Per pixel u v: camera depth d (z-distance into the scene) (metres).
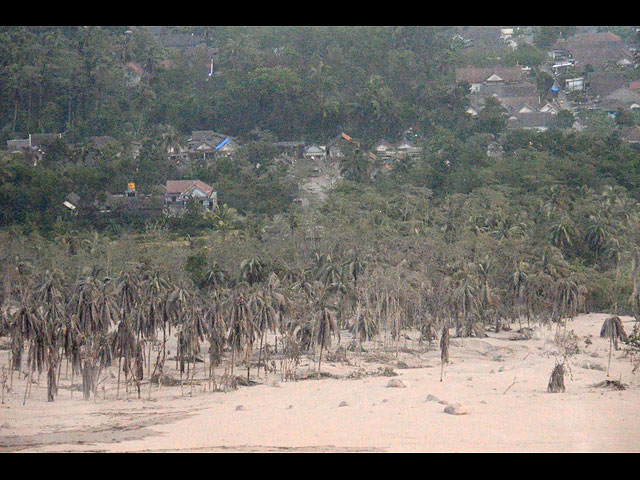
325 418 170.12
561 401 181.62
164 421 177.25
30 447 152.38
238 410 186.50
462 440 148.50
